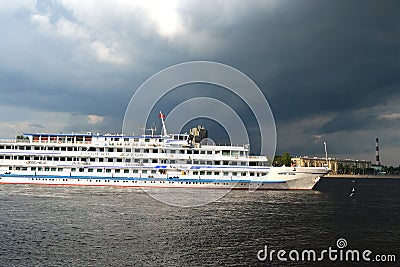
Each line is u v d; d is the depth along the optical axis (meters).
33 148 101.44
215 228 52.31
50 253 39.28
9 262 36.25
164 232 49.28
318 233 51.22
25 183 101.31
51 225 51.66
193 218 59.09
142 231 49.44
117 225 52.59
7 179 101.25
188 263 37.44
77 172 100.81
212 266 36.84
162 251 41.00
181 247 42.66
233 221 57.56
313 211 70.38
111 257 38.53
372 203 93.56
